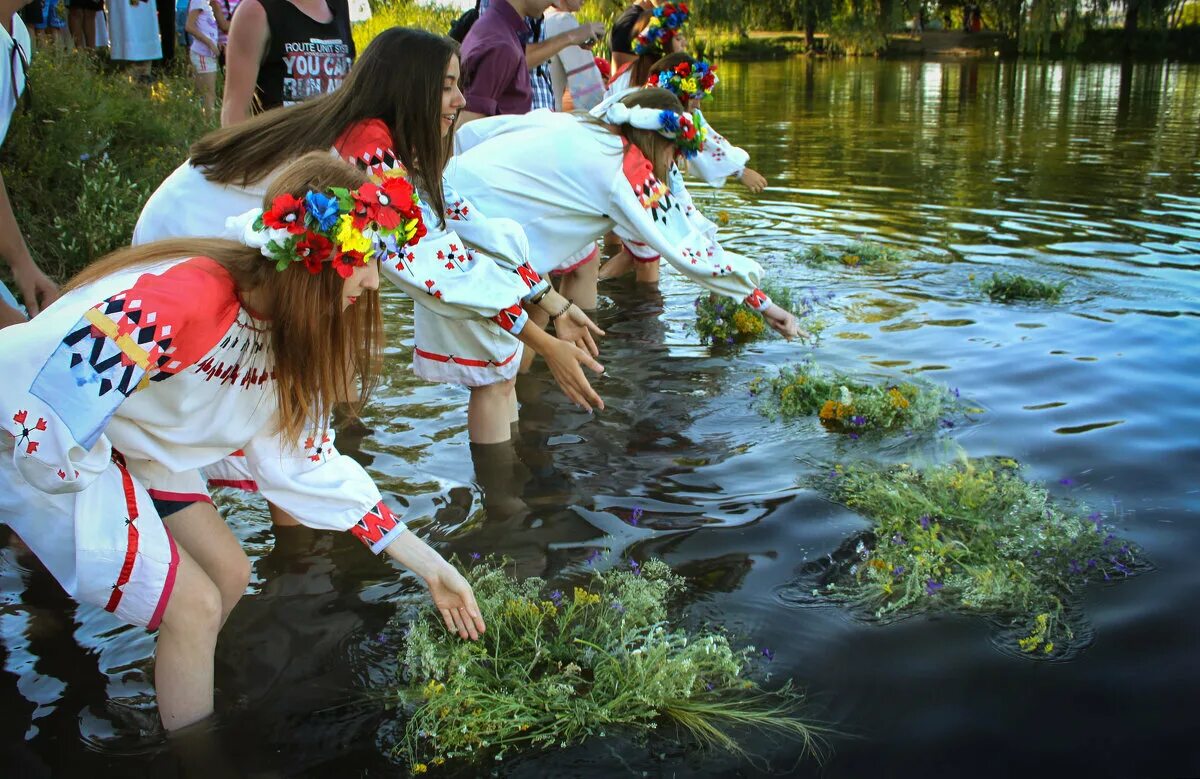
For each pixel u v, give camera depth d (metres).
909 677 2.77
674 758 2.49
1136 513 3.57
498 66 5.17
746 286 4.43
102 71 7.66
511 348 4.05
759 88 21.47
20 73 3.94
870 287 6.34
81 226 5.62
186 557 2.57
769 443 4.21
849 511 3.65
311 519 2.74
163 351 2.31
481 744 2.55
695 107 6.00
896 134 13.61
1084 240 7.43
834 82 23.03
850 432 4.28
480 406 4.18
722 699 2.70
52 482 2.24
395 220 2.43
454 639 2.91
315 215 2.32
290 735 2.60
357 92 3.22
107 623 3.07
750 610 3.08
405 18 17.88
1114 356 5.04
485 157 4.34
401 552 2.75
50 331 2.24
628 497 3.78
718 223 8.10
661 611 3.04
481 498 3.78
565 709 2.66
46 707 2.70
